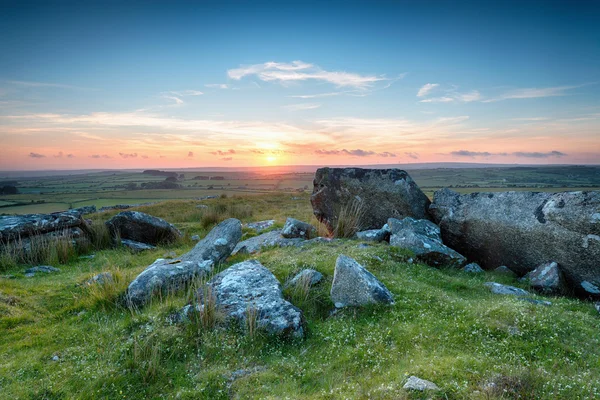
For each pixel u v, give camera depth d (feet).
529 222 41.14
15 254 48.67
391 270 37.52
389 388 18.56
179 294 33.83
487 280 39.81
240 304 28.58
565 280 38.42
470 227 46.91
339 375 21.44
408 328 25.53
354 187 58.13
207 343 24.94
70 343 26.78
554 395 17.90
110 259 52.60
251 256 47.26
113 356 24.17
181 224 81.15
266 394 20.06
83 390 21.26
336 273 31.09
